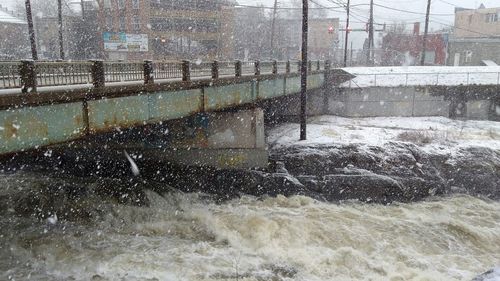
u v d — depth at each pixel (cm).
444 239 1477
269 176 1906
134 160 2019
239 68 1950
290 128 2875
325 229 1498
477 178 2039
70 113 1093
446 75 3612
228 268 1215
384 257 1327
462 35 6288
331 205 1750
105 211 1598
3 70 917
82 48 5350
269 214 1620
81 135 1134
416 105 3544
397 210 1722
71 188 1780
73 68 1120
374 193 1841
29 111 973
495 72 3588
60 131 1066
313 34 7650
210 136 2025
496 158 2228
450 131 2797
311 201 1772
